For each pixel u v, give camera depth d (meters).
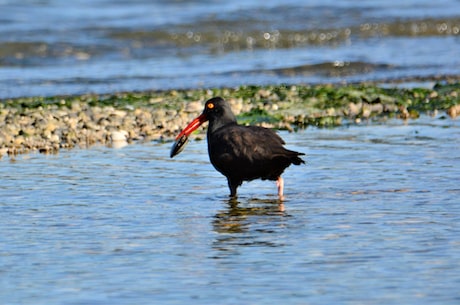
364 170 15.47
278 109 22.17
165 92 25.66
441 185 14.20
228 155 13.55
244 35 37.75
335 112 22.02
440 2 46.25
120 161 16.78
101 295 9.20
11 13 40.59
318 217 12.41
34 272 9.98
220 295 9.14
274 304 8.85
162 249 10.90
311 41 37.81
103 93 25.83
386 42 37.34
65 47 34.62
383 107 22.36
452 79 27.48
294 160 13.30
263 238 11.34
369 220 12.13
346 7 43.12
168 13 41.31
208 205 13.37
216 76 29.17
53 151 17.86
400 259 10.23
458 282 9.40
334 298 8.99
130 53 34.44
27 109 21.81
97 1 44.56
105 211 12.99
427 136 18.58
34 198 13.84
